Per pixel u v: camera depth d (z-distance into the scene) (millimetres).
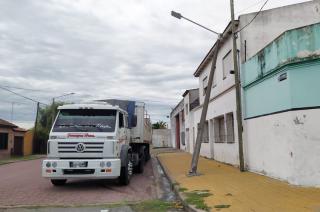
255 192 11094
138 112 19406
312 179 11617
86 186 14734
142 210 10016
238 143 18000
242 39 17547
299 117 11914
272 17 17656
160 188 14484
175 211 9930
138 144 19609
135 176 18547
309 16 17641
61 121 13961
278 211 8500
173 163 23844
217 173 16484
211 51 23562
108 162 13266
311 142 11711
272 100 13695
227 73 20609
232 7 16938
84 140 13422
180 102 46500
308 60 11781
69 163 13172
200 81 29859
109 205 10672
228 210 8906
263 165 14781
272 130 13766
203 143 28469
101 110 14266
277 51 12914
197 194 11297
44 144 51188
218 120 23750
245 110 17016
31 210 10086
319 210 8328
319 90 11719
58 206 10578
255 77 15352
